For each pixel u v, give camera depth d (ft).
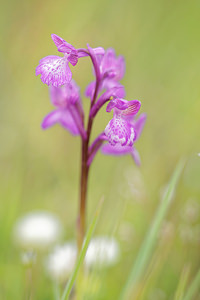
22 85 2.20
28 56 2.24
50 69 1.22
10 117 2.11
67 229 1.66
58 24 2.26
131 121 1.31
